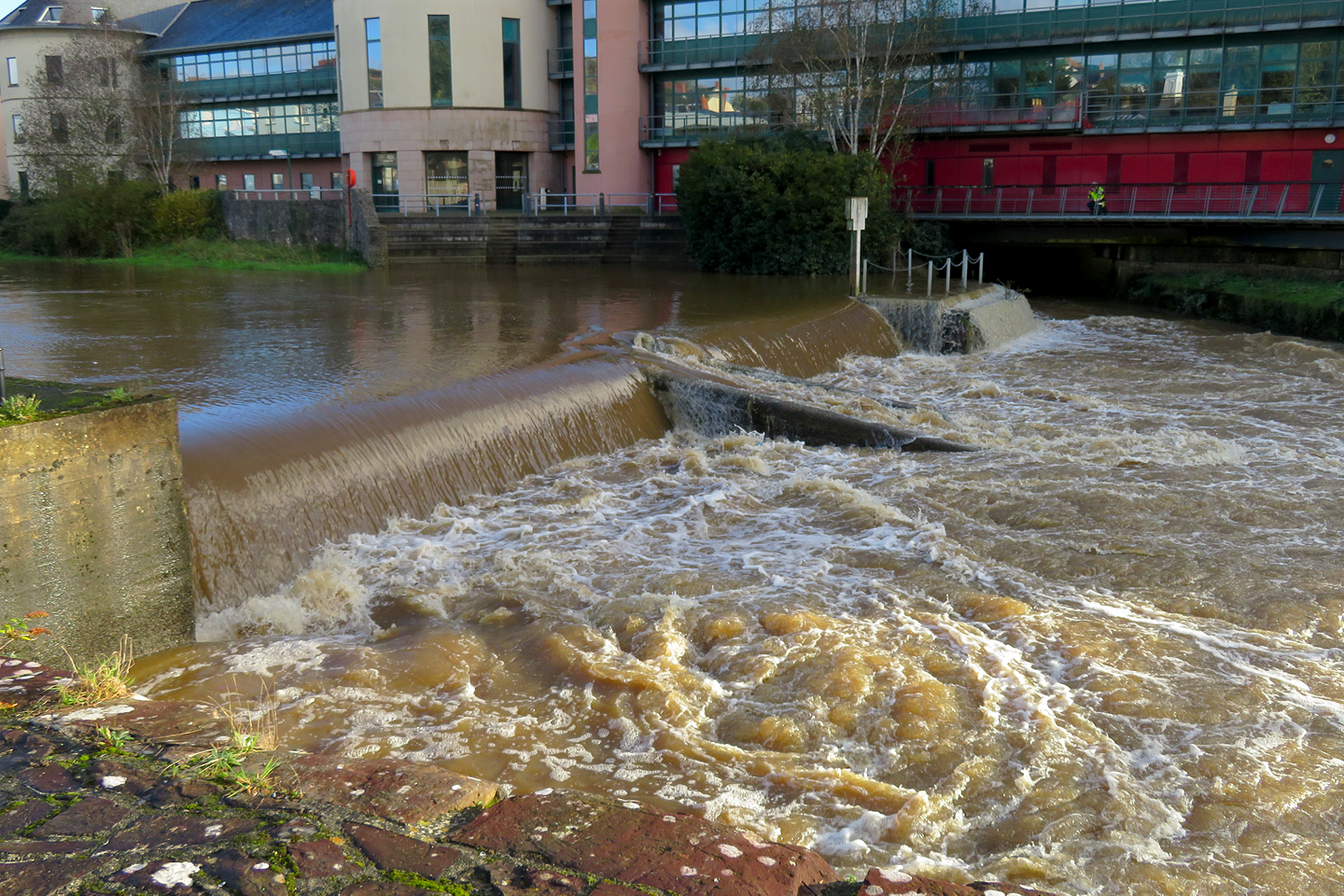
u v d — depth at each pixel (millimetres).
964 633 6977
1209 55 32875
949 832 4922
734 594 7699
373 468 9055
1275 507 9812
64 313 17484
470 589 7848
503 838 3061
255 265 30297
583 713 6008
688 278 26219
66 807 3117
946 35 35156
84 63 43312
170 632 6785
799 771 5398
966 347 19953
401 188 39125
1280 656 6711
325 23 48312
